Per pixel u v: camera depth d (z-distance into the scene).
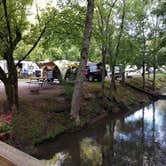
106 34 21.44
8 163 2.30
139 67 34.47
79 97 16.00
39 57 28.55
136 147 13.09
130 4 25.09
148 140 14.52
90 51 25.62
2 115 12.81
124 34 25.09
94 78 27.52
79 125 15.52
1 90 19.17
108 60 23.34
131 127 17.53
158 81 44.72
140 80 38.19
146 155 12.01
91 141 13.99
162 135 15.66
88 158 11.51
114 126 17.67
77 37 18.02
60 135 13.86
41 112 14.95
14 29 13.66
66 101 17.48
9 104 13.88
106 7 21.23
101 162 11.09
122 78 31.11
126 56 25.91
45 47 18.12
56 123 14.56
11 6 13.45
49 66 24.34
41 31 15.20
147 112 23.50
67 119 15.41
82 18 16.91
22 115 13.60
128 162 11.09
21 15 13.97
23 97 17.05
